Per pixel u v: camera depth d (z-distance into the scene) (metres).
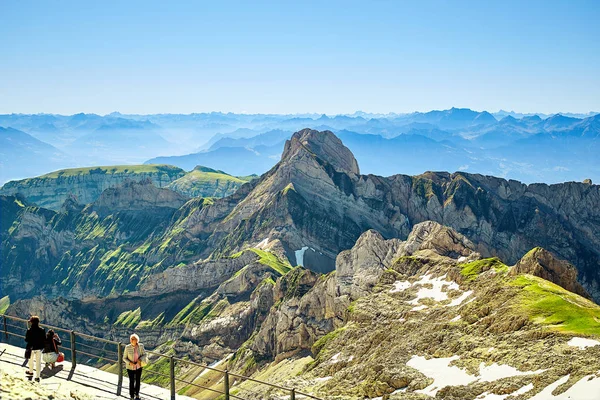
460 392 66.88
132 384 42.53
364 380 86.94
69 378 45.50
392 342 99.56
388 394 76.12
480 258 134.25
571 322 74.25
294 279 193.38
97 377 46.34
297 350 165.38
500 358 71.81
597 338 67.25
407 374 78.12
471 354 77.00
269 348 183.38
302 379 111.50
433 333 90.62
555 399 55.97
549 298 82.38
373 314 124.62
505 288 93.19
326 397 86.69
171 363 43.84
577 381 57.28
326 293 168.50
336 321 157.50
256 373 174.88
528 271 103.56
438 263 137.50
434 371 76.69
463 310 95.50
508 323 80.19
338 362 110.25
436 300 118.38
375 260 168.25
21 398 36.50
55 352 47.00
